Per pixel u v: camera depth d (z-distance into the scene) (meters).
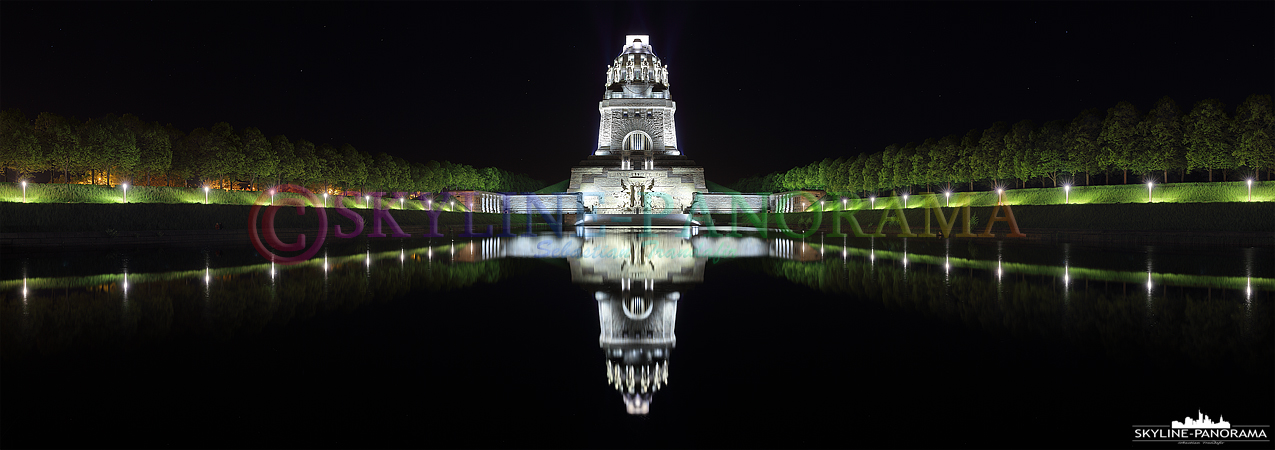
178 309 20.80
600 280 28.59
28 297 23.05
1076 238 57.84
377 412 11.48
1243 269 30.23
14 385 12.74
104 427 10.63
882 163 105.88
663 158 148.62
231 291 24.83
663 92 158.12
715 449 9.96
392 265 35.44
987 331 17.17
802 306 21.41
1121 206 61.47
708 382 13.25
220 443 10.02
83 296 23.36
